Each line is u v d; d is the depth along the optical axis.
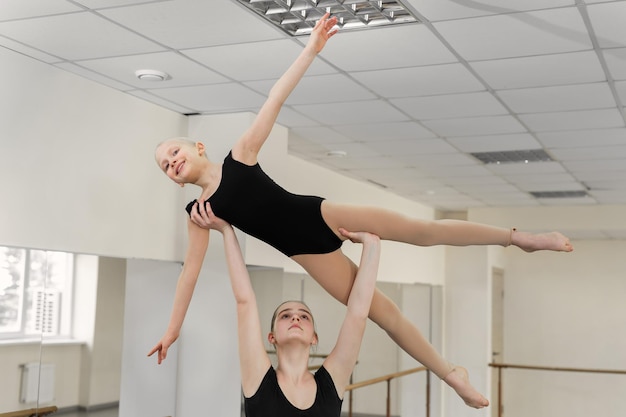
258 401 3.03
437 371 3.45
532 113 6.59
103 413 5.88
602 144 7.70
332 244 3.15
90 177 5.82
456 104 6.36
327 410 3.06
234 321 6.63
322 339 9.19
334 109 6.61
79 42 4.96
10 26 4.69
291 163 8.70
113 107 6.07
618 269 13.46
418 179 10.14
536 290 13.86
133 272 6.24
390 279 11.18
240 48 5.04
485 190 10.82
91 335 5.79
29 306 5.29
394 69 5.45
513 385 13.84
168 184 6.66
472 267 12.95
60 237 5.53
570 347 13.58
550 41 4.78
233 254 3.17
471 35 4.71
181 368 6.77
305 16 4.56
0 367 5.08
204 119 6.91
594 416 13.33
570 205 11.97
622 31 4.56
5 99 5.12
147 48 5.07
